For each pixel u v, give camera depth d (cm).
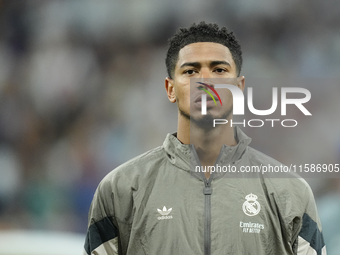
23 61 2608
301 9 2527
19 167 2323
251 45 2509
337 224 1412
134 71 2545
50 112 2472
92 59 2575
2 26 2695
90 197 2214
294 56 2481
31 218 2102
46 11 2702
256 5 2541
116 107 2456
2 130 2417
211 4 2580
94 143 2377
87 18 2634
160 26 2602
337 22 2514
